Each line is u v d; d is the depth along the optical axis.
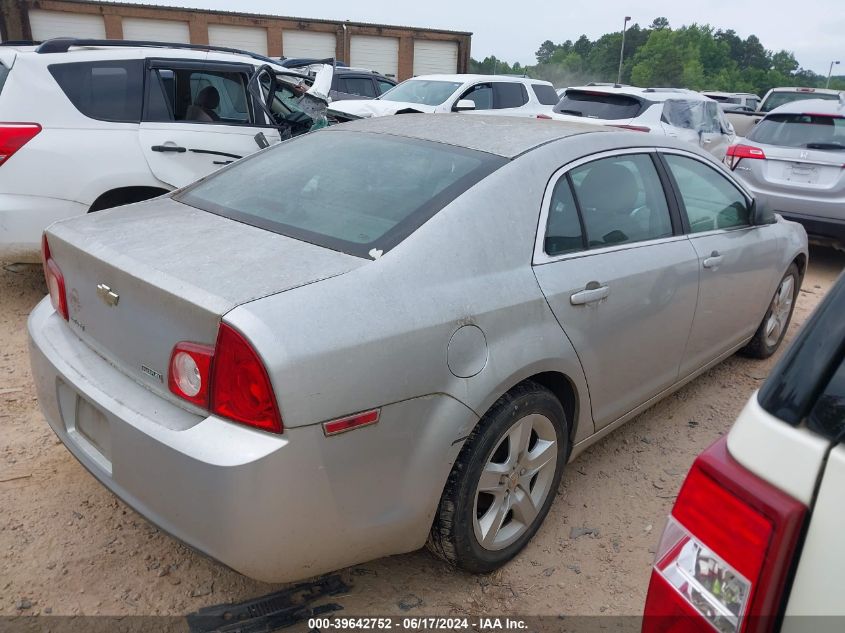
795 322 5.53
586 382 2.72
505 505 2.49
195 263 2.09
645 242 3.05
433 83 11.07
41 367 2.44
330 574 2.51
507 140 2.78
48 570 2.45
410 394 2.03
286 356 1.78
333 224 2.37
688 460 3.41
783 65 130.62
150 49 4.96
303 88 6.11
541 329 2.43
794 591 1.12
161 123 4.91
